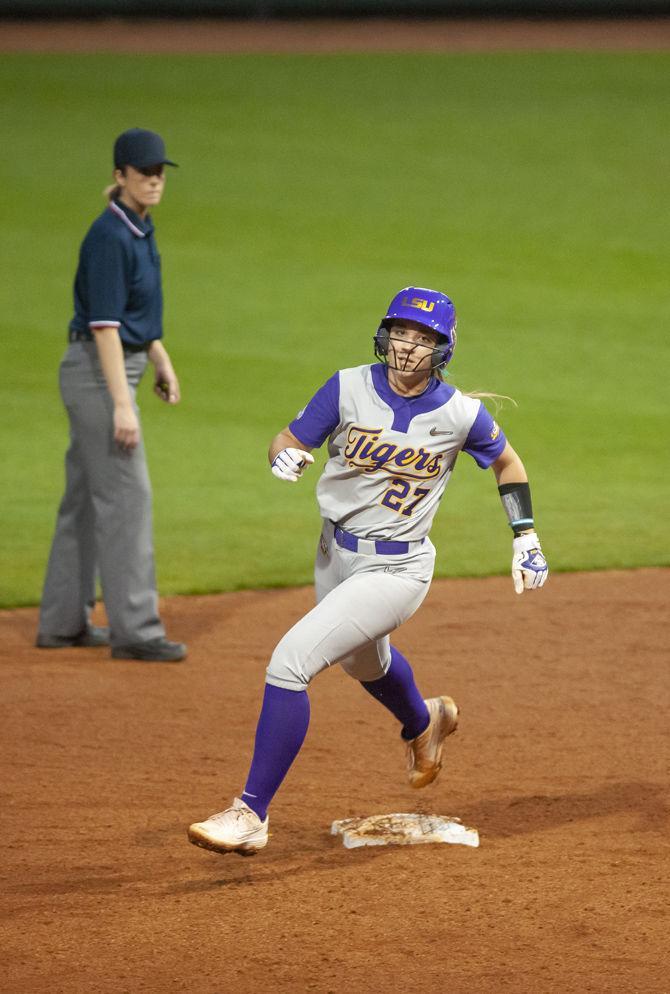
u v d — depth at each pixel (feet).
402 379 51.34
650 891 50.78
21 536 107.04
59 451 131.13
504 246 225.15
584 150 289.12
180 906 49.75
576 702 74.49
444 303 50.14
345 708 73.77
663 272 212.23
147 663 81.10
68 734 69.10
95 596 90.07
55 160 272.92
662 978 44.01
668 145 293.43
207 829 49.60
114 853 54.80
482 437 52.60
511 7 449.48
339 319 184.85
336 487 53.01
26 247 216.33
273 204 247.70
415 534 52.80
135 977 44.27
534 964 45.01
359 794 61.67
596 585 97.40
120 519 79.87
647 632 87.35
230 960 45.42
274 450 53.26
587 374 163.32
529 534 54.13
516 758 66.18
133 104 324.60
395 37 423.64
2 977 44.21
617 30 426.92
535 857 54.19
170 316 184.65
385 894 50.67
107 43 404.57
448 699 59.67
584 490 122.42
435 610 91.66
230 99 332.60
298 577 98.78
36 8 436.76
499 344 175.11
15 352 165.58
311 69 372.17
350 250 221.25
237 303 191.62
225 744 68.08
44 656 82.38
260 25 445.37
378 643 53.98
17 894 50.83
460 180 266.77
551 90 344.28
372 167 274.98
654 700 74.90
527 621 89.45
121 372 76.18
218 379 158.40
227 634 86.53
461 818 58.70
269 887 51.42
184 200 249.14
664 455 134.00
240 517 113.91
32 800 60.39
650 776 63.62
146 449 133.28
